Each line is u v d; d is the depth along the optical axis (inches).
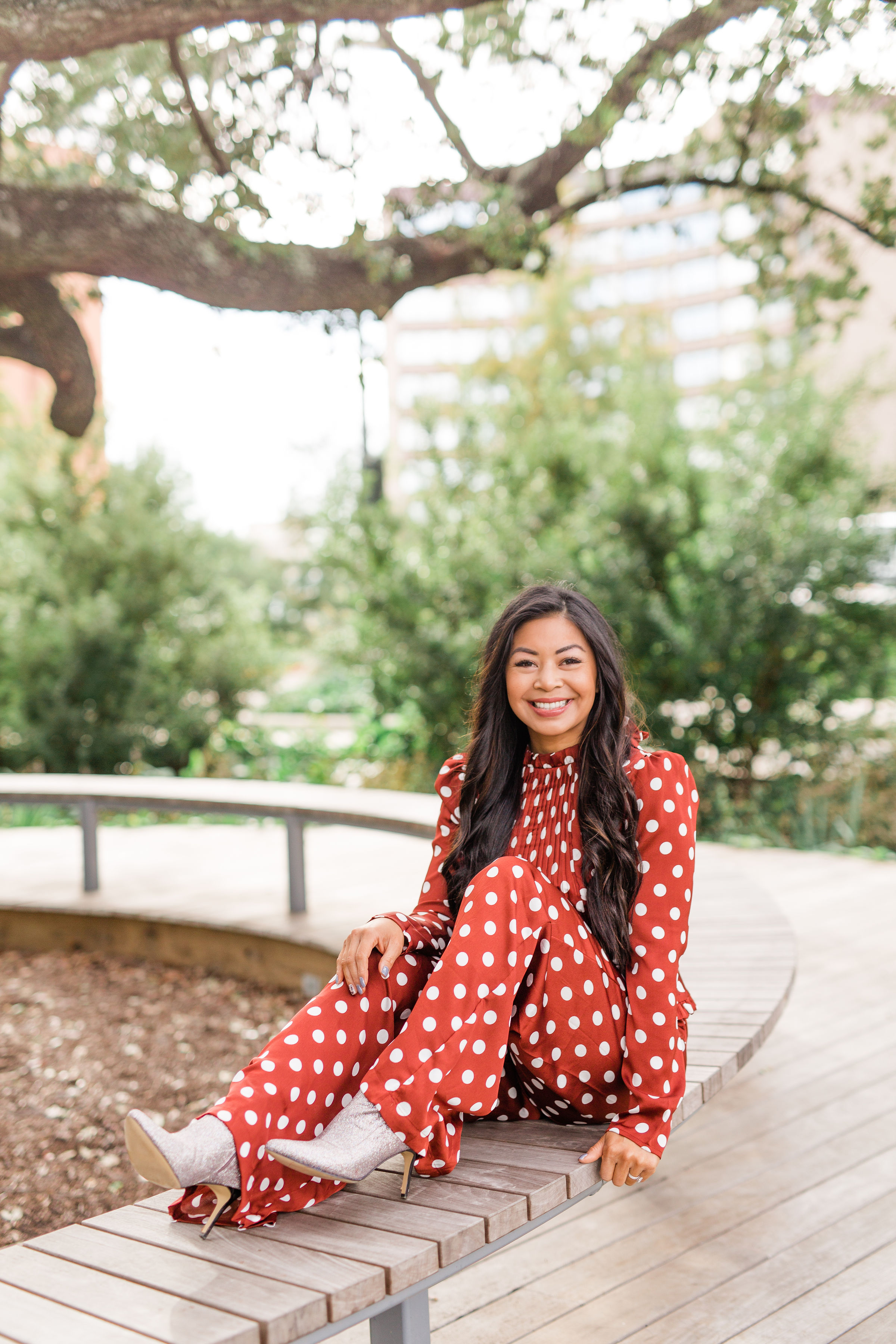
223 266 164.9
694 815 72.5
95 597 374.9
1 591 372.2
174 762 377.4
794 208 231.0
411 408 375.9
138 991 172.1
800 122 196.1
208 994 170.6
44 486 381.4
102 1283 56.7
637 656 306.2
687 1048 84.6
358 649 362.3
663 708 305.1
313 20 130.4
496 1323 81.7
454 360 406.0
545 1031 70.4
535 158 186.1
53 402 187.5
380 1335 61.0
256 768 384.2
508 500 347.3
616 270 1514.5
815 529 289.0
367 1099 62.8
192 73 167.3
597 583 307.3
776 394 332.8
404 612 341.7
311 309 175.8
